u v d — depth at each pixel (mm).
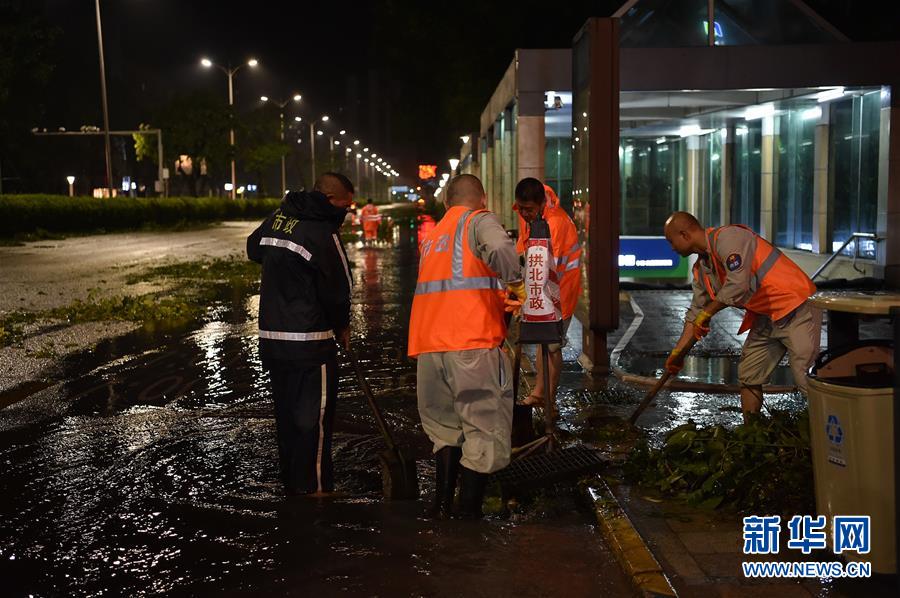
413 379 8969
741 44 15859
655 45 16000
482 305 4898
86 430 7031
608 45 8305
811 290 5512
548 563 4402
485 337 4891
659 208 21859
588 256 8625
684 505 4996
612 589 4113
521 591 4098
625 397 7590
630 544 4395
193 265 24453
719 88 15031
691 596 3865
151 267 23906
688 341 6008
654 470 5352
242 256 28750
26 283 19281
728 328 11312
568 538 4727
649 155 21781
